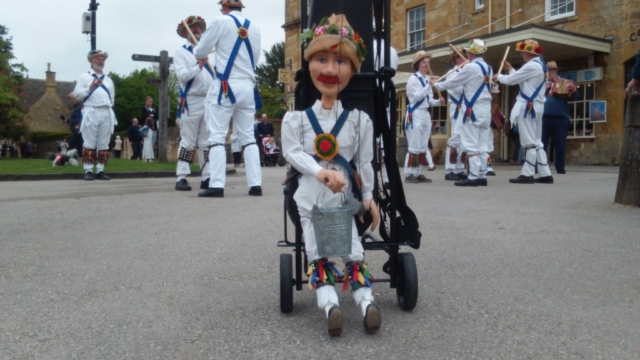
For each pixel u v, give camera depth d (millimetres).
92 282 4340
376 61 4121
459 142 12227
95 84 12148
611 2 17703
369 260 4906
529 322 3496
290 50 33156
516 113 11039
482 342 3197
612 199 8273
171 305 3830
